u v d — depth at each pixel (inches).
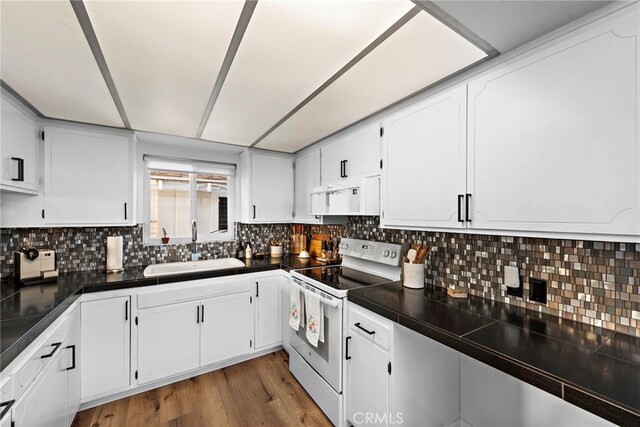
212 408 78.6
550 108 42.9
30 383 46.7
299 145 114.0
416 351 59.6
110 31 42.9
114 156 90.4
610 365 35.9
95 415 75.0
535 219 44.7
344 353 69.9
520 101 46.6
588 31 38.9
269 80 59.5
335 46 47.4
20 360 44.1
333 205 94.1
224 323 96.9
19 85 60.9
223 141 107.7
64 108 73.7
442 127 59.7
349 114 79.5
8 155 64.7
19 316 53.0
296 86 62.3
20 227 78.6
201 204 122.4
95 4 37.1
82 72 55.5
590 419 46.9
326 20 40.9
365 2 37.3
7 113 64.0
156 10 38.4
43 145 79.8
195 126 89.6
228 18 40.3
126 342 81.1
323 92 65.3
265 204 122.8
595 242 47.6
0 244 80.1
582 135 39.6
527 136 45.6
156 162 112.0
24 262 75.8
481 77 52.5
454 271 70.2
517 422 56.6
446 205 58.7
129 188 92.8
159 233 113.2
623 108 36.0
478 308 57.6
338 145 96.0
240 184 128.8
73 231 92.4
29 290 70.8
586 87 39.2
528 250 56.4
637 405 28.3
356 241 97.9
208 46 47.2
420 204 64.5
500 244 61.0
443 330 47.0
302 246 131.9
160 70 55.0
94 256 95.6
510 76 48.0
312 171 113.0
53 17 39.4
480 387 63.2
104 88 62.4
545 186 43.5
